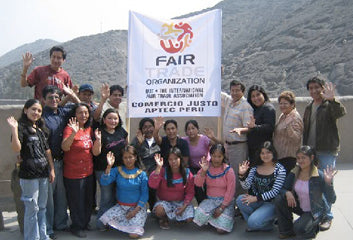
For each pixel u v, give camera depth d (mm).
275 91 42406
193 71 5215
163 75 5238
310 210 4316
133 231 4434
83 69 73750
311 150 4281
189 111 5246
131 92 5258
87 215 4680
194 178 4781
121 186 4629
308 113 4930
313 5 59281
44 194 4188
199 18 5203
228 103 5309
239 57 57844
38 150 4102
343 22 48688
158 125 4930
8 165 6191
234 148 5086
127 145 4680
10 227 4875
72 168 4508
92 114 4965
